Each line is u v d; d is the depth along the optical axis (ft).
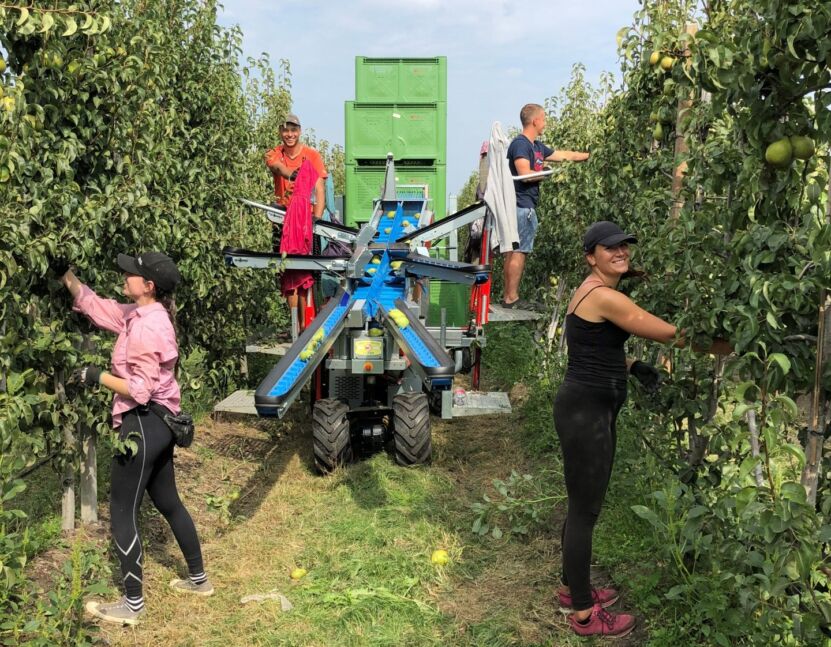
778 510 8.22
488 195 25.32
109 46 14.10
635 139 17.92
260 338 26.94
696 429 14.06
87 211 13.34
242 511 17.98
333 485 19.48
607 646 11.88
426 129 30.04
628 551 14.01
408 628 12.93
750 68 8.67
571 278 27.40
